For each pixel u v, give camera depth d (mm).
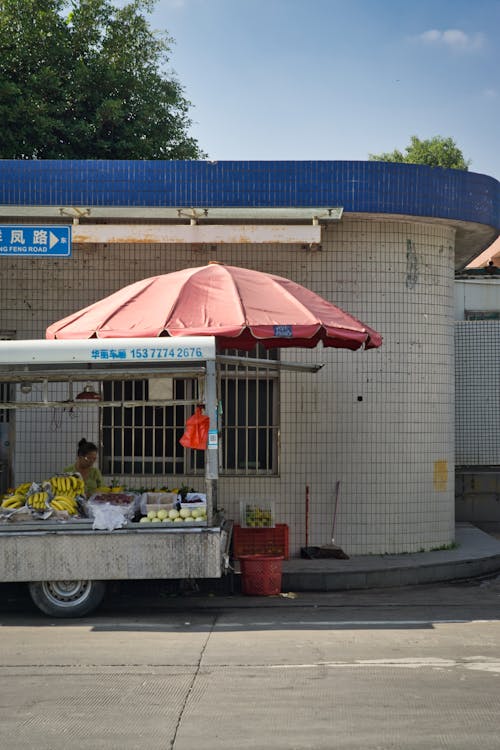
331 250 12609
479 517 16234
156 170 12336
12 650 7844
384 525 12531
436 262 12977
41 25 21453
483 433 15547
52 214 12023
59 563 9094
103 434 12727
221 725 5734
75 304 12719
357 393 12586
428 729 5633
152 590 10930
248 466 12602
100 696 6395
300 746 5348
